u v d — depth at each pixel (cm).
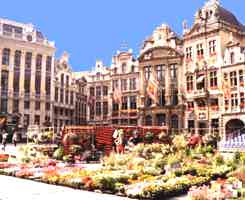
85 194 1405
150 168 1902
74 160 2773
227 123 5116
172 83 5906
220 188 1314
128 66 6669
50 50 7225
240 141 2966
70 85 7750
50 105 7094
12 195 1358
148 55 6228
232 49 5200
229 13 5888
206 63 5481
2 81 6500
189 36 5781
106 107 7275
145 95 6203
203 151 2861
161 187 1377
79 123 8012
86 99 8200
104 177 1477
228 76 5181
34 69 6938
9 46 6631
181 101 5725
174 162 1969
